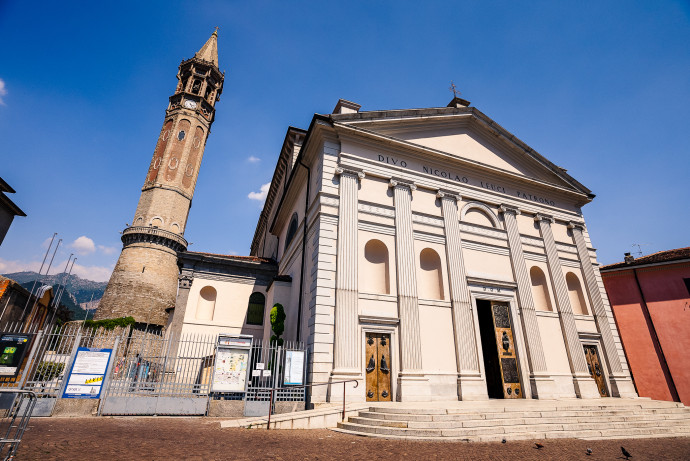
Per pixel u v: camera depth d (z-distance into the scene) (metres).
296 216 19.11
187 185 45.59
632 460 6.97
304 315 14.25
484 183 18.55
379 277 14.59
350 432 9.16
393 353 13.15
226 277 21.44
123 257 39.88
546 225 19.20
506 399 14.38
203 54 54.19
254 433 8.60
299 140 22.77
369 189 15.48
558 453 7.31
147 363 12.39
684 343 18.81
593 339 17.59
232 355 11.49
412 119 17.33
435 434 8.45
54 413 9.62
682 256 19.56
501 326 15.84
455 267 15.56
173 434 7.86
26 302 17.66
